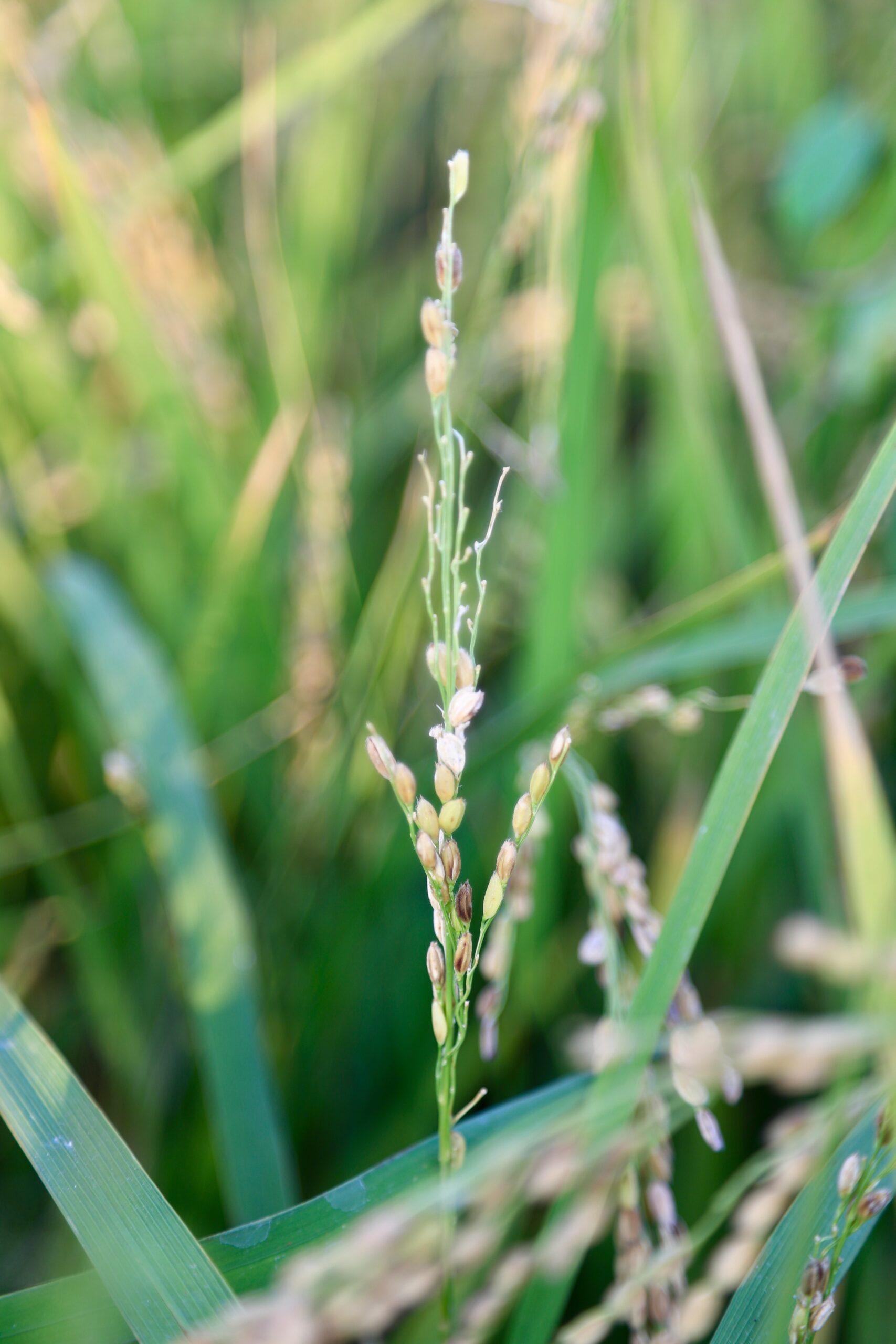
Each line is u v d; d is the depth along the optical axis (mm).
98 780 686
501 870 349
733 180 811
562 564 565
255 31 760
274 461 646
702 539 662
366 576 771
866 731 637
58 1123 376
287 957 611
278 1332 349
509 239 533
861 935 383
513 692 654
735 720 644
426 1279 367
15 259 702
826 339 689
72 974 649
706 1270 504
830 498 697
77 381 720
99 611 598
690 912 382
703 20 798
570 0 494
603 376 680
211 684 677
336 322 828
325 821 608
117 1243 367
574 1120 376
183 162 693
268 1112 460
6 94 632
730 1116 549
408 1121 569
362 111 809
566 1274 406
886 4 804
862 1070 394
